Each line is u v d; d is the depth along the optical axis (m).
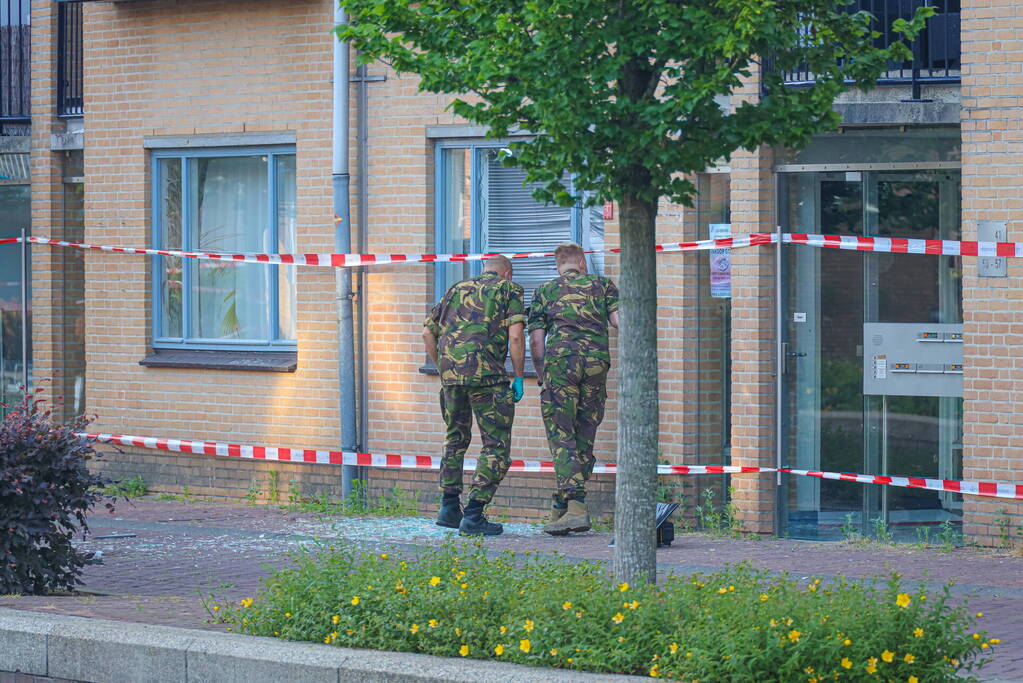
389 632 12.69
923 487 20.80
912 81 21.16
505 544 21.27
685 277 22.45
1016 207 20.31
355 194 25.31
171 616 15.30
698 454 22.75
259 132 26.28
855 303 22.11
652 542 13.28
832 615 11.76
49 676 13.46
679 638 11.62
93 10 27.98
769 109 12.81
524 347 22.45
